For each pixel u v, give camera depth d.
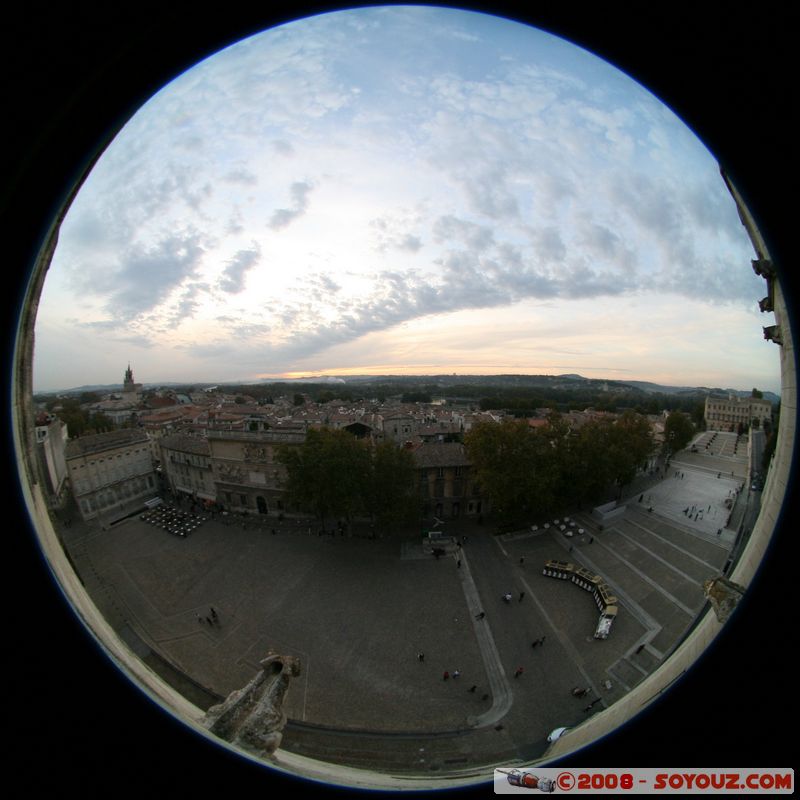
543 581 32.66
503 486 40.53
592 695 21.36
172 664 23.94
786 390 4.25
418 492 43.97
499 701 20.91
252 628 26.92
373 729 19.22
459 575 33.66
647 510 45.81
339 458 38.34
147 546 39.91
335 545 39.59
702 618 5.86
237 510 48.97
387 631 26.50
